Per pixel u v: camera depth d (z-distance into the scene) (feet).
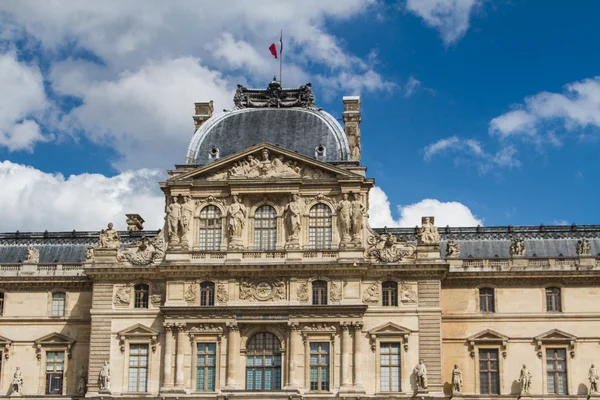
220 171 380.37
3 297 397.60
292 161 377.71
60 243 421.59
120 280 374.84
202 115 418.31
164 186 380.17
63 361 390.01
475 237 409.69
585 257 382.63
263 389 360.69
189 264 367.25
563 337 376.27
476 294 383.86
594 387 367.04
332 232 370.94
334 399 353.72
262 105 406.41
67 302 394.52
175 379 361.10
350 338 360.48
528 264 384.88
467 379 376.89
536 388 373.81
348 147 387.55
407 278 366.63
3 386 388.37
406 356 360.28
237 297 365.81
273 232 374.22
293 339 359.87
